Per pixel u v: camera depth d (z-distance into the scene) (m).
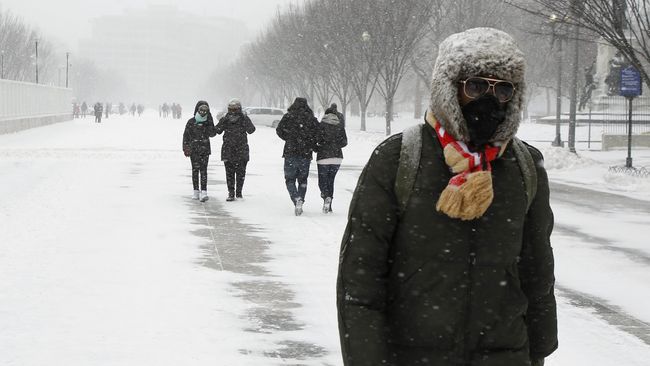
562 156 37.88
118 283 12.22
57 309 10.62
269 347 9.23
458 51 4.00
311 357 8.89
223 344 9.29
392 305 4.08
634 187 29.30
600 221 20.41
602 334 10.03
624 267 14.37
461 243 3.97
